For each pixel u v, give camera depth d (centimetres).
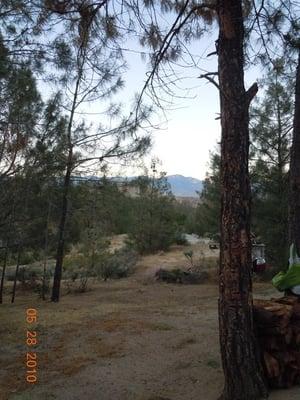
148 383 336
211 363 362
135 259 1140
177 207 1617
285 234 815
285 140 829
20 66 557
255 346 290
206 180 1026
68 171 719
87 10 402
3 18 505
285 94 819
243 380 284
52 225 785
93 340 452
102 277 1010
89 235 1034
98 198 771
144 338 446
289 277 346
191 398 306
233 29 304
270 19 413
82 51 443
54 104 642
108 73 602
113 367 371
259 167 837
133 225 1374
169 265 1099
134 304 672
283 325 301
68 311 618
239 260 286
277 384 298
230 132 294
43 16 429
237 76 300
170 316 549
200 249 1345
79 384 342
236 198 289
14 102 548
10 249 778
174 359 380
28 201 675
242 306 286
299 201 426
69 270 1029
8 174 599
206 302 670
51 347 442
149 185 1332
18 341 466
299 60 448
